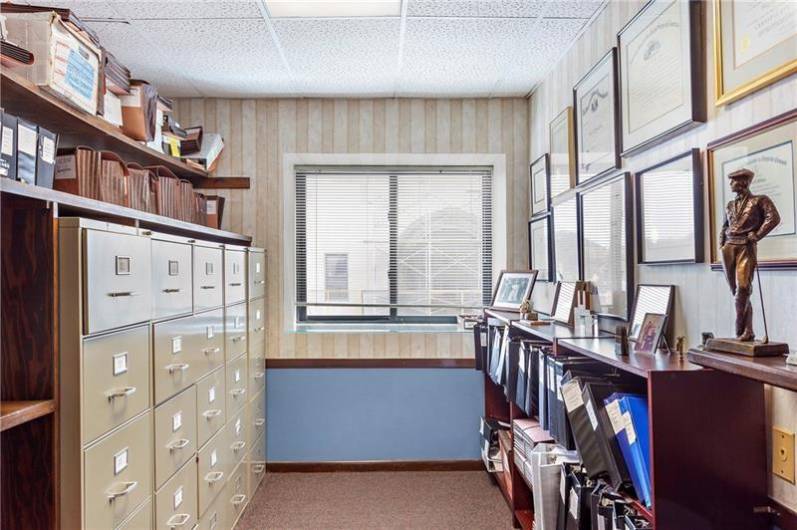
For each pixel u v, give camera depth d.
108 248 1.54
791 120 1.22
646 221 1.89
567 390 1.75
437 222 3.68
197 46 2.68
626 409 1.44
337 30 2.51
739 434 1.31
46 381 1.39
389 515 2.91
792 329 1.24
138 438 1.72
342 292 3.66
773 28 1.28
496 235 3.62
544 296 3.09
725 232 1.19
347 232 3.66
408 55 2.80
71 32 1.68
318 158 3.54
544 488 1.97
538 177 3.23
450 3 2.26
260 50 2.73
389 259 3.67
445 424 3.54
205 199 3.08
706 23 1.55
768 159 1.30
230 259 2.75
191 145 3.12
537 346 2.31
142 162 2.77
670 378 1.30
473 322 3.52
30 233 1.40
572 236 2.62
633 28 1.95
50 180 1.54
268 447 3.51
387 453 3.53
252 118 3.51
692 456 1.30
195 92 3.38
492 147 3.53
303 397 3.51
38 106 1.70
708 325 1.55
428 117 3.53
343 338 3.52
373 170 3.65
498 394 3.31
